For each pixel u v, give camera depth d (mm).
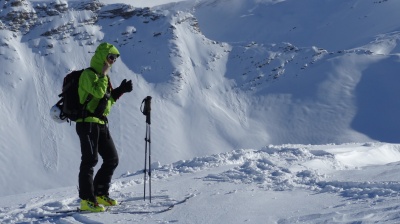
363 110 155875
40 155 136875
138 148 140000
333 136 148125
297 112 163000
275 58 189250
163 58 181625
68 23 185125
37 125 146250
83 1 194375
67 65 171250
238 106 169750
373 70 171750
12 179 128375
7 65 165000
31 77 163500
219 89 177250
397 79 166000
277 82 179750
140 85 170000
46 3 190875
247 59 189875
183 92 170750
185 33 195500
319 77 175875
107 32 189250
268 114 165500
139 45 187000
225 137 155125
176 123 156750
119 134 144375
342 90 166750
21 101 154000
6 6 183250
